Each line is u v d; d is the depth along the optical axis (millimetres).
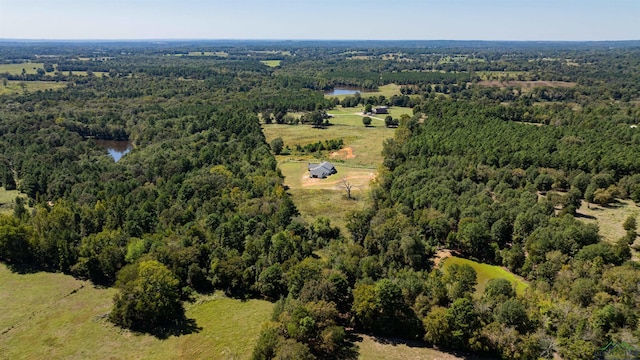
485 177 121750
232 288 78500
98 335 66688
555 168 127500
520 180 119688
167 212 100312
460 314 61281
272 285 75500
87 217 95375
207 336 66812
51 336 66188
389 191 118812
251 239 87188
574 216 102750
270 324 61625
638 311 63000
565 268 74000
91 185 121250
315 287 67188
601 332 59312
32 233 87375
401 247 82938
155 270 70312
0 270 84312
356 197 123812
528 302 65688
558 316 62312
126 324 68688
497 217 93688
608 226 97750
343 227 102875
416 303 65812
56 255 84562
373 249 87000
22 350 63094
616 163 121750
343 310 69500
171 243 83250
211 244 85250
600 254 74938
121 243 85938
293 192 128750
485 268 85500
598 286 66250
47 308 72938
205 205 104438
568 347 58375
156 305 68750
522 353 58594
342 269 74875
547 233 82375
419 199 104375
